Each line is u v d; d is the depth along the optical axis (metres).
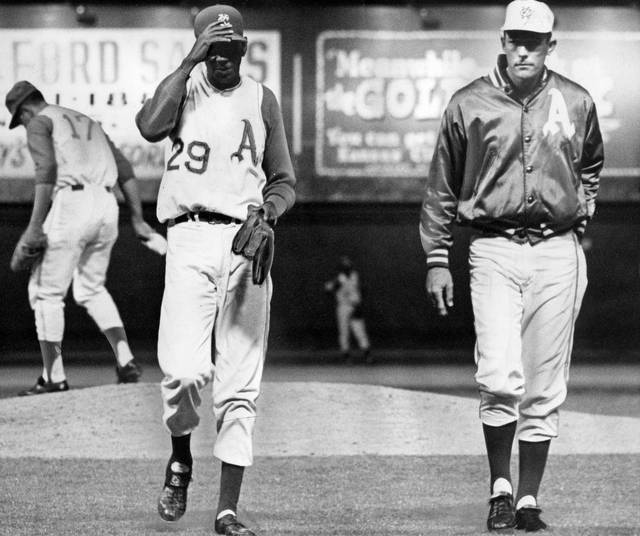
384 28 96.00
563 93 22.30
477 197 22.23
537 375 22.50
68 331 106.94
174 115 20.61
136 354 95.69
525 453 22.38
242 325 20.78
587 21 94.38
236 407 20.70
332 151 96.56
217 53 20.61
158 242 44.53
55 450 30.75
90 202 42.16
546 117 22.05
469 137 22.25
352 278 89.12
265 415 35.09
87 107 88.56
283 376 72.50
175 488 21.38
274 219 20.50
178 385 20.55
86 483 26.31
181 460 21.42
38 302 41.97
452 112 22.44
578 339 109.94
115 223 43.06
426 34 95.81
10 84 87.94
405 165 96.88
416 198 97.06
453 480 27.09
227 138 20.77
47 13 88.44
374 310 111.25
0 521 22.00
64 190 42.00
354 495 25.22
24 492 25.22
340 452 30.81
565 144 22.08
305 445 31.56
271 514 23.06
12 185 91.69
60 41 88.44
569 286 22.36
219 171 20.75
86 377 67.50
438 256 23.03
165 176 21.08
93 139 42.59
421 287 110.94
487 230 22.44
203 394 36.59
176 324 20.59
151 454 30.28
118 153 43.88
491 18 95.75
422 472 28.05
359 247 110.44
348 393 38.09
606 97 94.88
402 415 35.31
